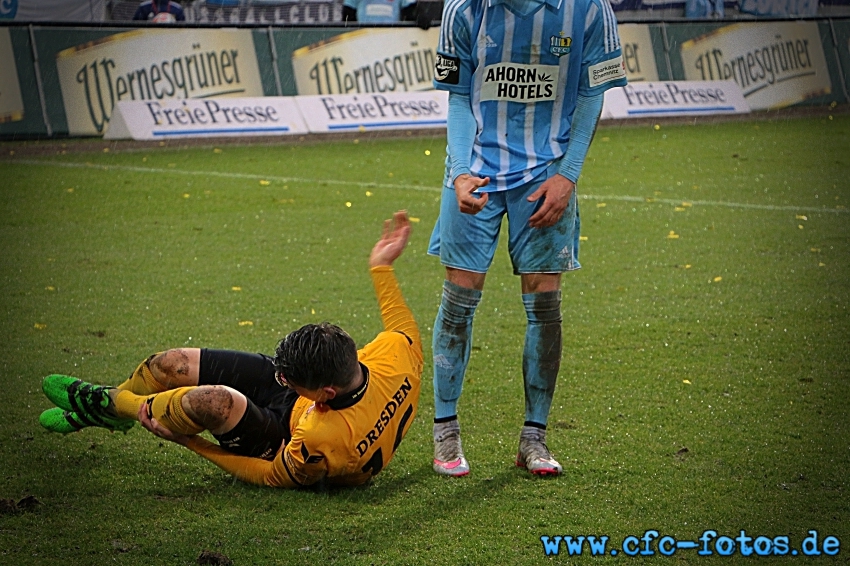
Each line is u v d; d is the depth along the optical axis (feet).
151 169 88.53
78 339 41.11
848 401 34.32
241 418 25.17
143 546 23.13
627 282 52.24
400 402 26.08
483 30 27.22
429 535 24.02
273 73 115.55
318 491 26.32
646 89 134.31
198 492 26.30
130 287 50.06
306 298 48.70
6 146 99.19
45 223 65.67
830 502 26.18
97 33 106.52
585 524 24.76
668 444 30.25
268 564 22.41
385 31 122.42
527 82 27.37
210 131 108.88
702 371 37.68
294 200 75.82
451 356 28.32
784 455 29.37
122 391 26.30
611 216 70.69
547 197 27.07
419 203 75.77
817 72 149.07
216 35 112.37
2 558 22.35
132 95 107.76
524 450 28.30
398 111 121.39
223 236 62.95
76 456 28.71
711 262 56.85
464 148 27.58
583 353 39.96
